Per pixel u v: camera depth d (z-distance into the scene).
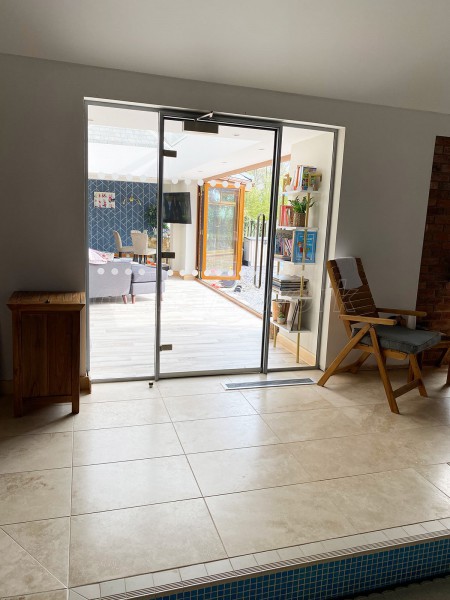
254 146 4.04
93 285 6.30
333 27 3.04
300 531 2.05
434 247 4.38
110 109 3.47
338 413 3.32
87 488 2.31
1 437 2.79
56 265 3.36
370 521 2.14
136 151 4.20
